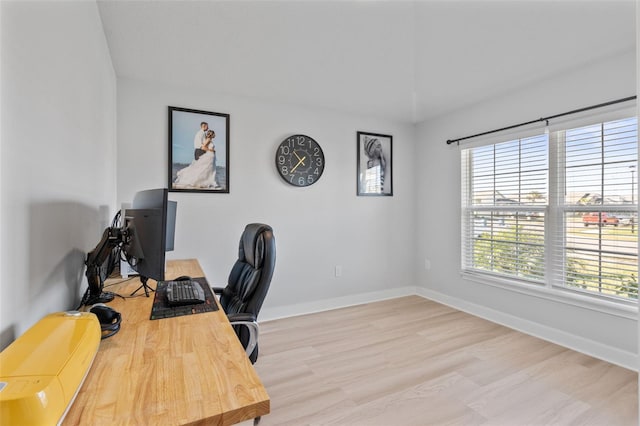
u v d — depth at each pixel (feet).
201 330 3.65
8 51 2.45
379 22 6.31
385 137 12.71
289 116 10.84
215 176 9.70
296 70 8.38
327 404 6.02
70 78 4.07
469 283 11.19
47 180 3.30
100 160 6.17
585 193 8.15
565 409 5.82
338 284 11.82
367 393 6.37
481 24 6.39
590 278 8.06
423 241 13.08
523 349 8.25
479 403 6.02
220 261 9.77
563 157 8.61
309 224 11.23
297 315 10.98
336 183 11.71
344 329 9.68
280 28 6.47
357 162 12.12
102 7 5.76
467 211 11.38
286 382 6.78
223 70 8.33
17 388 1.77
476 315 10.86
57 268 3.64
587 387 6.51
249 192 10.21
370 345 8.57
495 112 10.28
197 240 9.48
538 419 5.56
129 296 5.06
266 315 10.55
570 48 7.27
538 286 9.11
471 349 8.29
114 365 2.79
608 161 7.70
